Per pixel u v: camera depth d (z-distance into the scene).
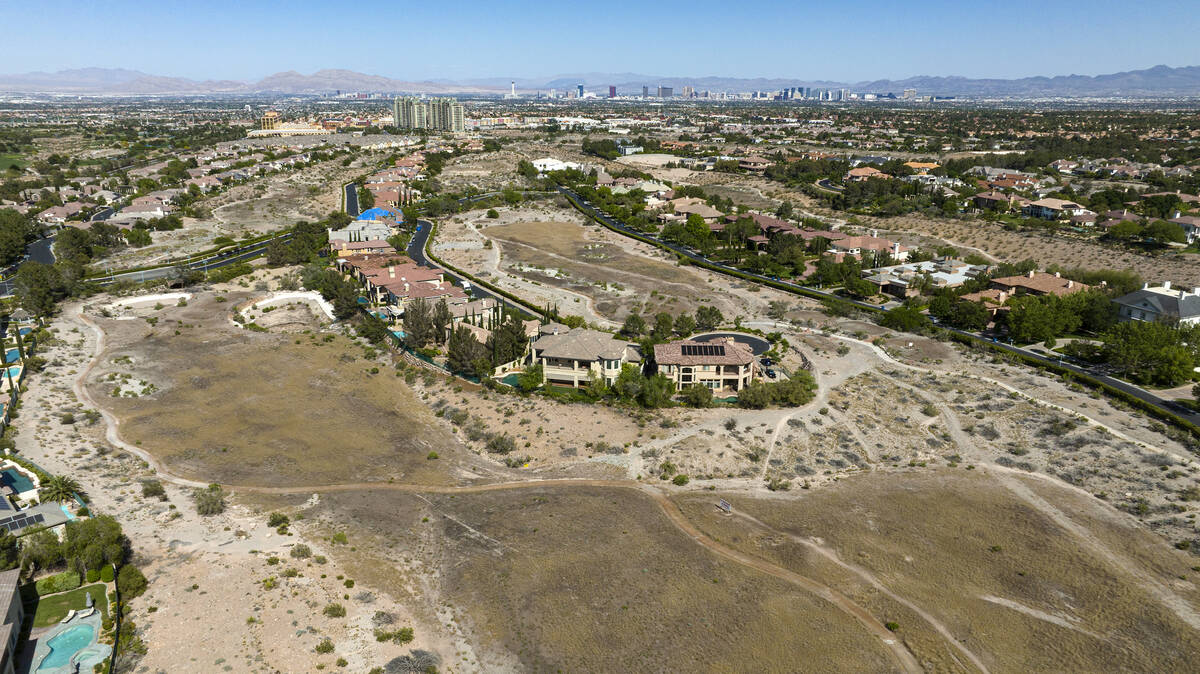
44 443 100.69
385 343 146.12
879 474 96.88
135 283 183.38
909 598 72.25
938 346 144.25
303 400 120.88
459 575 75.12
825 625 68.44
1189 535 80.75
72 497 85.81
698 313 157.00
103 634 64.38
